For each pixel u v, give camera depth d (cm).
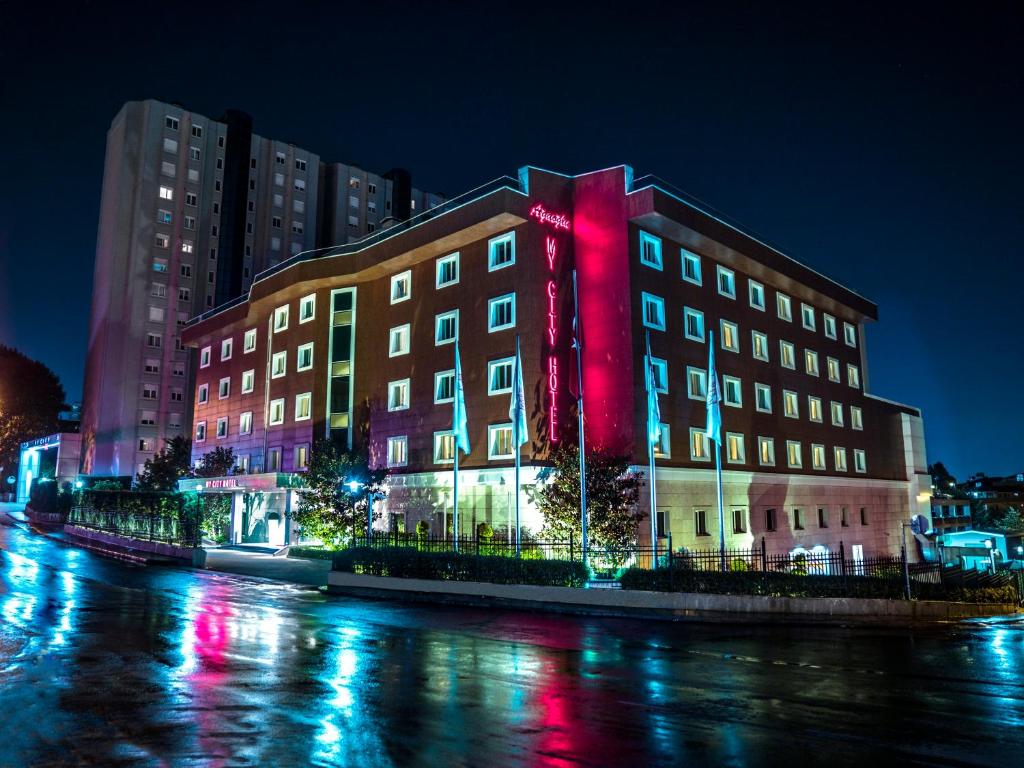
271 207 9038
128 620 1806
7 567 3117
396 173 10275
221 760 770
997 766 761
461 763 766
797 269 4584
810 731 888
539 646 1507
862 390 5350
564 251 3547
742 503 3856
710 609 2014
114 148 8731
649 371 2909
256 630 1683
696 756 793
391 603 2247
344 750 805
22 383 9425
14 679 1148
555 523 2845
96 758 773
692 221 3641
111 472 7681
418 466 3788
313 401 4338
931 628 1831
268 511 4528
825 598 2020
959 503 8088
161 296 8119
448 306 3788
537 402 3259
